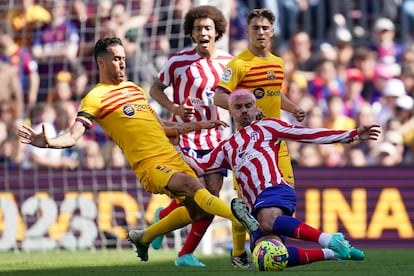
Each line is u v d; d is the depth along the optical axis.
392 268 20.81
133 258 26.94
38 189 32.66
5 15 39.56
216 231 32.31
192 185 19.48
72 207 32.53
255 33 21.70
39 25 39.25
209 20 23.28
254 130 19.78
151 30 38.00
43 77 38.81
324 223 32.19
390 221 32.06
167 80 23.56
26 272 20.72
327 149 36.88
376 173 32.25
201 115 23.41
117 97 20.50
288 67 41.25
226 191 32.31
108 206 32.44
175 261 23.80
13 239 32.47
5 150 36.16
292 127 19.50
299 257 18.38
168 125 21.33
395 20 43.44
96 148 35.41
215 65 23.48
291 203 19.11
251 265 22.36
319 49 42.19
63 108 37.03
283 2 43.28
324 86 40.72
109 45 20.50
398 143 38.12
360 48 42.34
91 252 30.70
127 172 32.53
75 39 39.00
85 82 38.34
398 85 40.81
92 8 38.84
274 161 19.42
